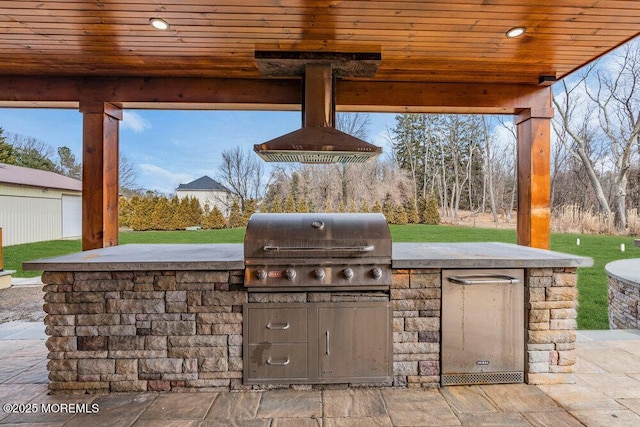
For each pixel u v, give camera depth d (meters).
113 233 3.33
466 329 2.38
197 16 2.23
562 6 2.12
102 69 3.07
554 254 2.53
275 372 2.33
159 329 2.31
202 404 2.15
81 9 2.13
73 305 2.28
